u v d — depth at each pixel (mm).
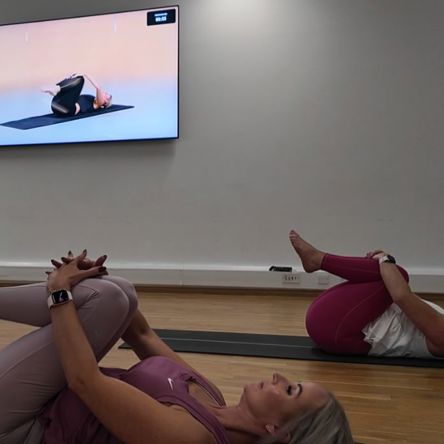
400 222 3307
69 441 959
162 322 2646
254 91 3436
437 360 1968
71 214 3740
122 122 3535
